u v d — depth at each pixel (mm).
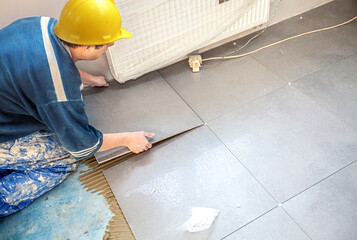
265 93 2107
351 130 1856
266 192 1641
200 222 1552
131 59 2111
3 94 1346
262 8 2338
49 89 1303
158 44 2125
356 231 1474
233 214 1576
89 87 2234
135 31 1993
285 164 1741
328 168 1704
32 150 1671
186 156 1825
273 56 2357
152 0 1914
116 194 1706
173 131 1927
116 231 1577
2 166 1645
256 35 2535
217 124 1961
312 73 2201
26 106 1376
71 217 1653
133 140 1782
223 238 1503
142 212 1626
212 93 2141
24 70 1267
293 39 2473
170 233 1541
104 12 1332
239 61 2350
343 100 2016
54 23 1412
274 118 1959
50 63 1285
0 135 1530
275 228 1514
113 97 2162
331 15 2633
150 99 2133
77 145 1499
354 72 2174
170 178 1741
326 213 1542
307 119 1937
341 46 2365
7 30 1356
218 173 1735
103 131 1954
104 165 1833
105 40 1369
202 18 2160
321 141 1822
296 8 2648
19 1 1759
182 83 2229
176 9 2029
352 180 1647
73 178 1807
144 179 1751
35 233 1613
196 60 2268
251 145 1841
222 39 2389
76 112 1409
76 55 1424
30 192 1695
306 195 1612
